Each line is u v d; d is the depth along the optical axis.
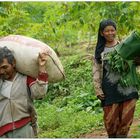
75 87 16.03
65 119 11.84
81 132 9.91
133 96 7.53
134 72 7.52
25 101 6.59
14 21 15.20
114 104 7.58
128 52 7.35
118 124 7.70
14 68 6.65
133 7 11.31
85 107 13.03
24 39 6.91
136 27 11.27
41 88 6.53
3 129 6.56
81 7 12.30
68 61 19.52
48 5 22.61
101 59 7.66
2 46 6.84
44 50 6.70
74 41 24.28
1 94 6.57
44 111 13.55
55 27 16.86
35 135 6.81
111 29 7.56
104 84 7.66
